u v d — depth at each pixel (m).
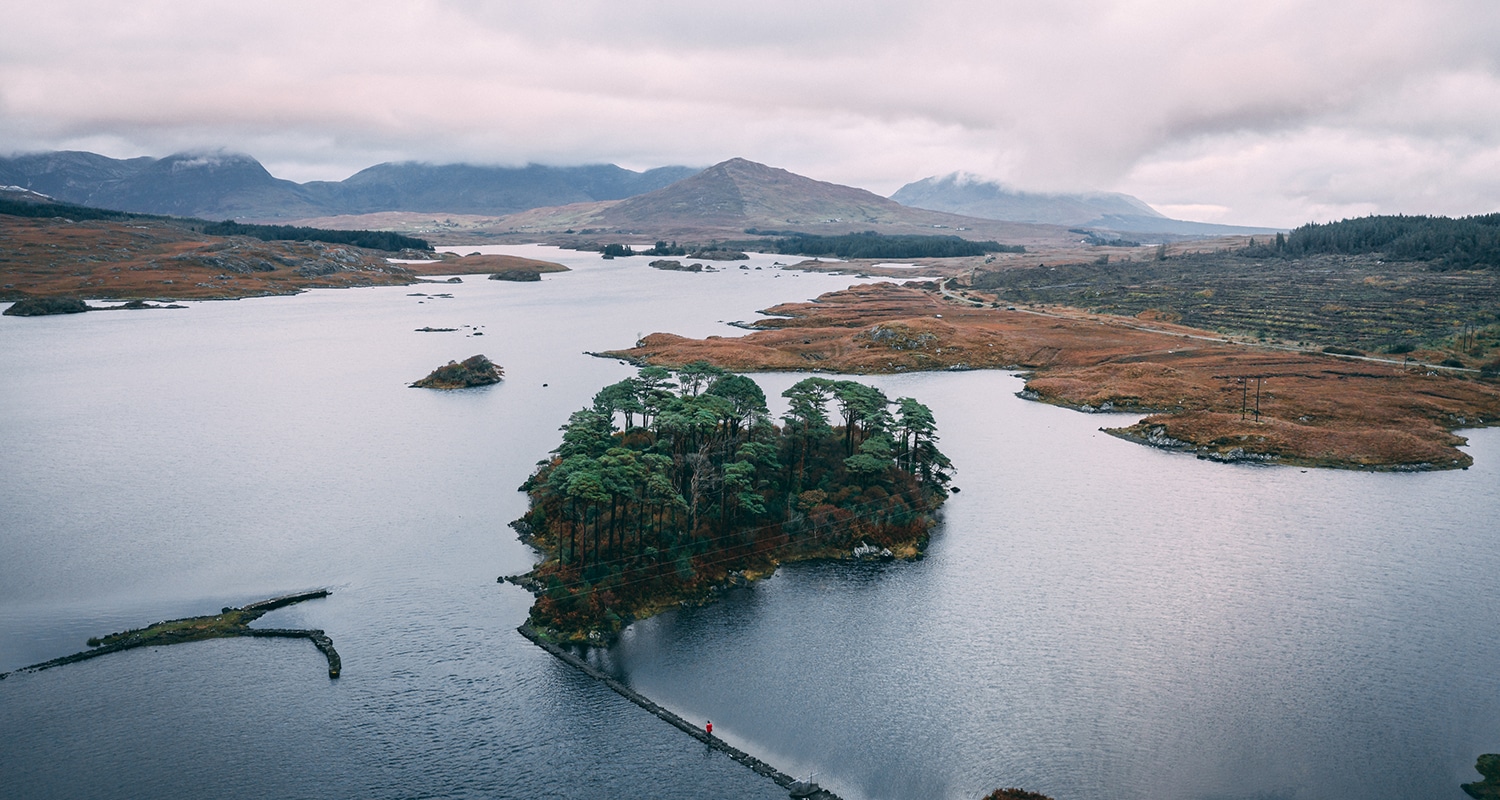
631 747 96.75
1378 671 114.62
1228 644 121.44
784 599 131.62
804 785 90.62
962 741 98.94
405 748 96.12
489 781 91.12
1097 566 146.62
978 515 169.62
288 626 121.88
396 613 125.62
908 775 92.88
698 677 110.75
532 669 111.62
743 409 172.62
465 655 114.56
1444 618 129.12
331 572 139.62
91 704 103.06
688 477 151.25
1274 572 145.12
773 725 101.12
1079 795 90.19
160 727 99.19
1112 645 120.75
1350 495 184.62
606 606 123.94
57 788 89.12
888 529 152.50
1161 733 100.94
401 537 153.75
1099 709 105.75
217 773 91.75
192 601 130.00
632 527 140.25
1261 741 99.69
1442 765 95.44
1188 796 90.31
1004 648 119.50
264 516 164.50
